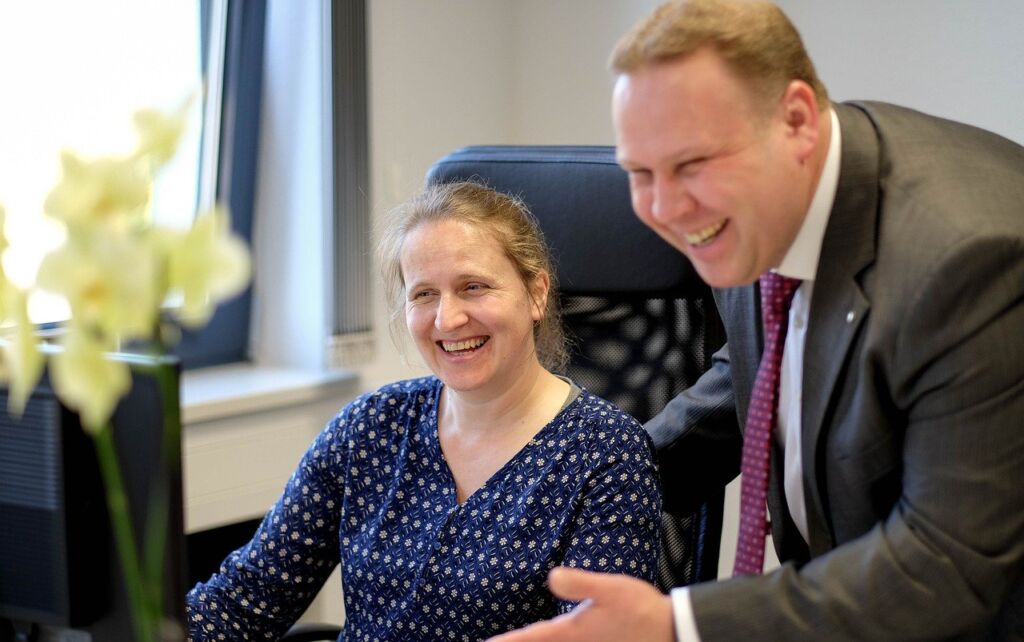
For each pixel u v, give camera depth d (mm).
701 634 1154
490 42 3076
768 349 1406
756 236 1210
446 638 1613
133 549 992
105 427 943
